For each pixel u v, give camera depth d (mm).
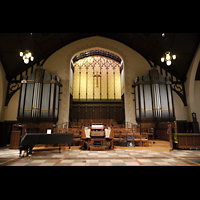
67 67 11914
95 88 14555
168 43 9969
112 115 13977
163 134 9203
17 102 10969
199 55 10297
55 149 7148
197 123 10758
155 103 10398
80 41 12406
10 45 9469
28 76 10547
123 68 12352
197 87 11875
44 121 10000
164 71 11969
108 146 7199
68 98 11430
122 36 12008
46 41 10672
